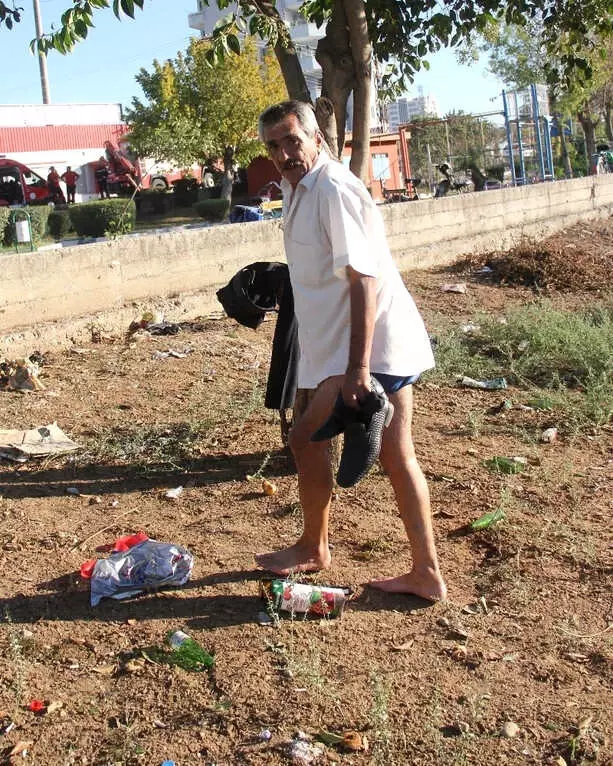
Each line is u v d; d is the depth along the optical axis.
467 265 12.72
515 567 4.14
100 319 8.41
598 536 4.44
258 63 36.78
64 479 5.13
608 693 3.23
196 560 4.18
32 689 3.25
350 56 5.71
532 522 4.60
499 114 27.20
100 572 3.89
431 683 3.28
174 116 34.66
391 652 3.47
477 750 2.93
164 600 3.84
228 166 36.44
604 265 12.59
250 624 3.65
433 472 5.29
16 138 38.91
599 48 7.68
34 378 6.72
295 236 3.50
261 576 4.02
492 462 5.41
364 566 4.14
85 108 41.47
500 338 8.59
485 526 4.52
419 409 6.60
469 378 7.29
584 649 3.50
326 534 4.07
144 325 8.65
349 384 3.32
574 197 17.36
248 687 3.24
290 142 3.44
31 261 7.99
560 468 5.38
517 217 15.48
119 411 6.23
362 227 3.36
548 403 6.61
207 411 6.14
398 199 27.84
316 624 3.66
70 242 23.62
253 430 5.88
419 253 12.88
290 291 4.60
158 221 32.50
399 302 3.58
